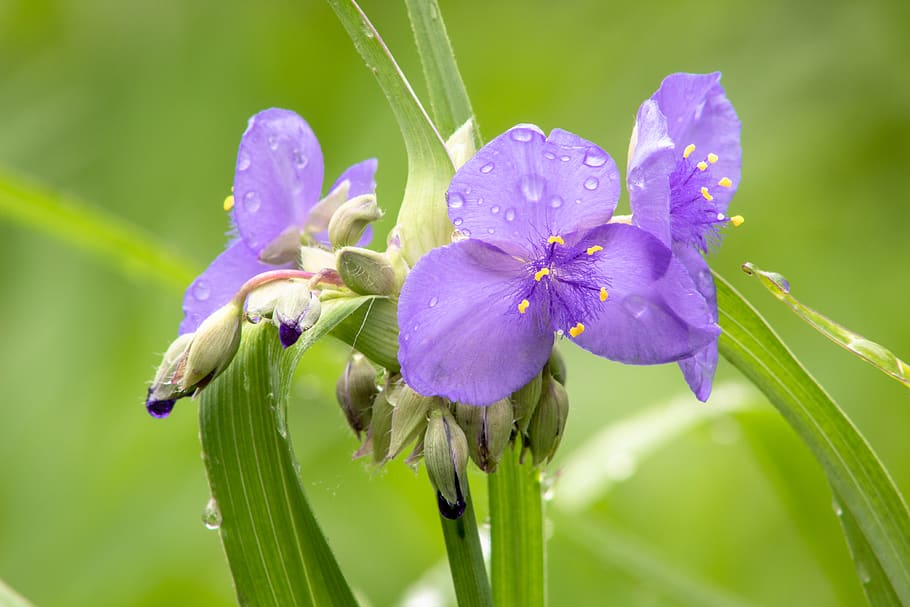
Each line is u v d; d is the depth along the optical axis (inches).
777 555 21.2
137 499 22.9
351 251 13.5
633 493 22.4
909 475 21.1
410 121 13.7
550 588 19.9
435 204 13.7
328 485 22.2
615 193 13.5
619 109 24.8
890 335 22.6
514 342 13.6
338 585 13.8
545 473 14.8
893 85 24.2
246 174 14.1
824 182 24.3
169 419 23.5
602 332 13.6
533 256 13.6
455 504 13.5
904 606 14.2
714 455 22.6
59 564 22.3
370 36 13.7
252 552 13.8
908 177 24.2
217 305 14.3
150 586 22.0
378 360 13.7
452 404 13.6
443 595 16.4
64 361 24.1
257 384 13.8
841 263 23.7
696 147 14.3
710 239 14.3
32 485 23.2
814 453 14.3
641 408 22.2
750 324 14.2
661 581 16.9
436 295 13.4
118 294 24.5
